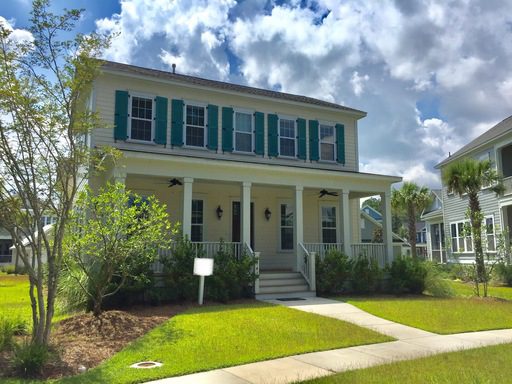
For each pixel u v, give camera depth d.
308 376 5.57
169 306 11.25
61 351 6.66
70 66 7.06
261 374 5.67
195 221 16.02
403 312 10.98
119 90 14.56
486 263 21.48
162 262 11.92
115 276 10.78
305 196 18.52
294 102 17.55
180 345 7.21
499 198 23.09
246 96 16.62
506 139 22.64
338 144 18.47
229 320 9.29
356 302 12.55
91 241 8.96
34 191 6.64
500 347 7.33
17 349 6.11
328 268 14.38
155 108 15.00
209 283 12.17
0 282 21.16
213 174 13.40
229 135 16.17
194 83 15.66
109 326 8.45
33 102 6.66
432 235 33.38
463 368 5.91
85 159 7.52
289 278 14.33
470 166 20.03
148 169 12.46
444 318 10.27
